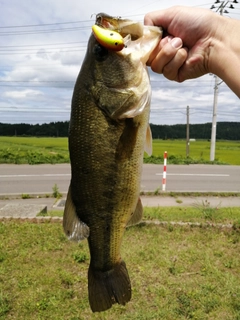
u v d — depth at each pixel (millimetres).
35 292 4188
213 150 24672
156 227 6312
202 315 3746
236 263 4930
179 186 13102
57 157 21250
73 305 3967
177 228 6234
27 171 16609
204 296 4090
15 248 5402
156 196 11055
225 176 16672
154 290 4223
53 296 4113
